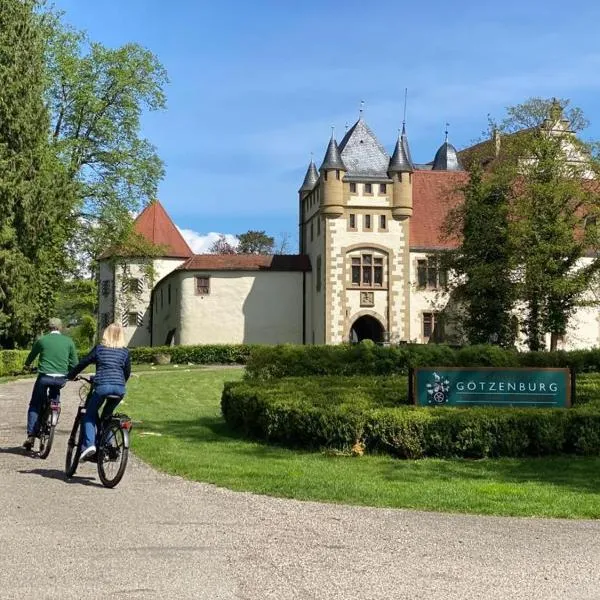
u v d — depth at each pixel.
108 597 5.20
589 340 50.38
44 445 11.20
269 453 12.01
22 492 8.70
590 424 11.98
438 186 53.25
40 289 35.41
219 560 6.06
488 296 38.69
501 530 7.12
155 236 65.38
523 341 43.06
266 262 51.44
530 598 5.26
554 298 36.62
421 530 7.09
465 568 5.91
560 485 9.66
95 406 9.41
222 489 8.91
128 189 42.28
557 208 35.47
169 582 5.51
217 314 50.38
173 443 12.73
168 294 55.84
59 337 11.48
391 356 21.36
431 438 11.65
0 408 18.31
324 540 6.70
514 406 13.04
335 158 47.25
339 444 12.01
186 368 40.31
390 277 47.44
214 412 18.84
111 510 7.79
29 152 33.22
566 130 36.25
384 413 11.90
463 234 39.81
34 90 34.22
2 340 35.66
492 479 10.08
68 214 37.69
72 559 6.04
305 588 5.42
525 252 35.84
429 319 48.59
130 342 63.78
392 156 48.31
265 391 14.12
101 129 41.03
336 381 16.06
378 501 8.35
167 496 8.49
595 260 36.31
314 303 49.97
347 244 47.12
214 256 51.72
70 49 40.78
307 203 53.59
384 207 47.69
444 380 13.18
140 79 42.12
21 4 34.44
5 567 5.83
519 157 36.56
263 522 7.33
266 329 50.41
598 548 6.50
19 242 32.66
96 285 55.88
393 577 5.68
